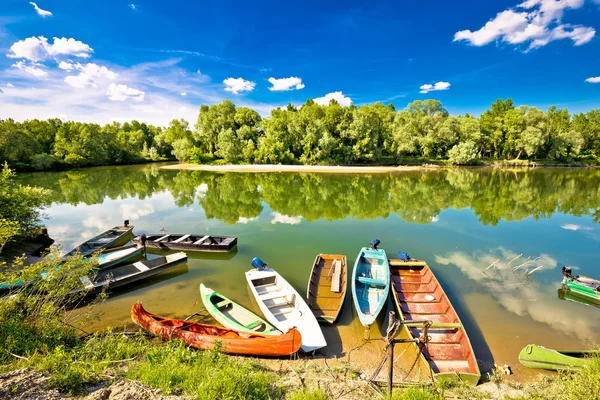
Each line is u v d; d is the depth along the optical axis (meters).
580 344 8.84
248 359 7.61
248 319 9.60
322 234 19.17
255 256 15.54
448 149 70.12
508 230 20.31
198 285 12.41
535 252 16.39
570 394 5.38
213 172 55.19
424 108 75.88
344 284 11.52
